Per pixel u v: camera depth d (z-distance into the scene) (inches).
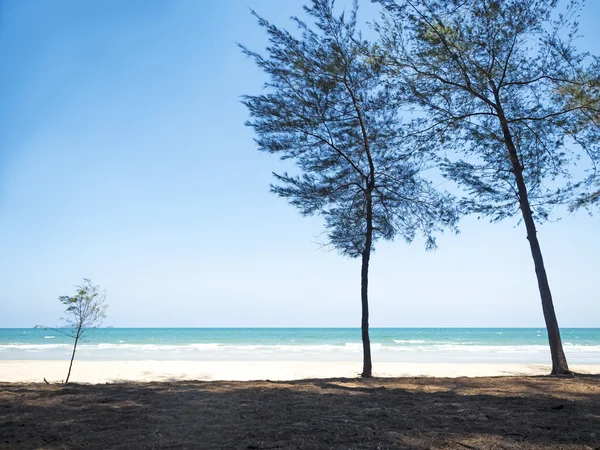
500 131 486.9
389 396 252.7
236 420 188.7
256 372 743.7
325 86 445.4
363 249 477.4
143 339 2566.4
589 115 438.0
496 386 296.0
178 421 186.1
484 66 474.9
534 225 464.8
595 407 217.3
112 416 193.9
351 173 477.4
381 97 464.4
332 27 459.5
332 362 963.3
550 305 439.2
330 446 151.5
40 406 213.0
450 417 195.6
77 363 900.0
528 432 169.8
